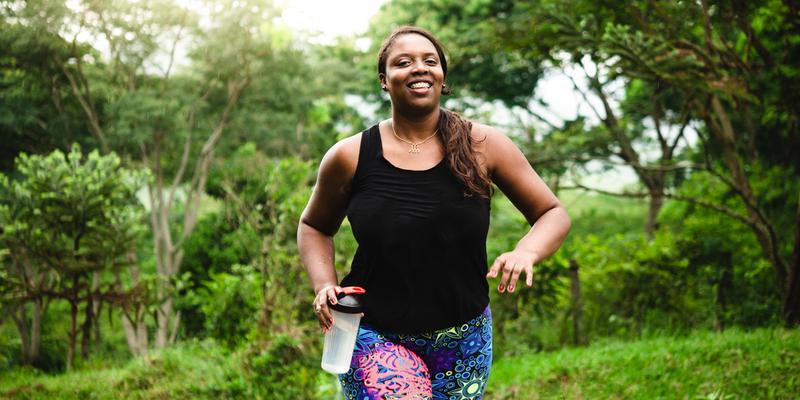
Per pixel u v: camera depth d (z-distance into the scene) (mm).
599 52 8250
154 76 21234
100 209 11383
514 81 21297
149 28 19844
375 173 2730
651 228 18203
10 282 11562
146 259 21984
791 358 6324
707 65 8117
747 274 9875
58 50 18609
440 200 2666
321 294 2703
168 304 15977
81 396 7859
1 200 11523
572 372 6824
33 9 18188
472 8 21641
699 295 10180
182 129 20781
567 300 10148
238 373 6891
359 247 2816
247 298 8516
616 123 14539
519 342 9766
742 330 8492
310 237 2980
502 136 2867
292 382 6477
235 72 21734
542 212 2859
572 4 8680
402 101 2715
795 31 8789
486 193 2736
